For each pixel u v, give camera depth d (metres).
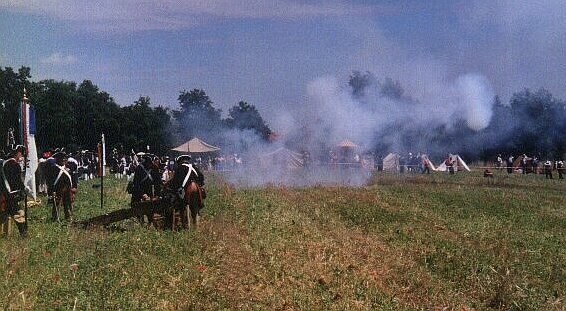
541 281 14.12
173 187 17.52
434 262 15.44
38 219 19.06
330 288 12.25
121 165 51.44
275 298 11.23
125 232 16.05
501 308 12.39
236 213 20.72
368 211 23.62
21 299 10.01
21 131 23.75
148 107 94.00
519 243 18.14
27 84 87.38
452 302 12.21
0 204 15.43
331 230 19.36
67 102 89.81
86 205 23.50
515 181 43.38
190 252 14.28
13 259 12.23
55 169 19.11
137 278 11.59
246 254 14.34
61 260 12.57
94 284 10.95
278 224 18.91
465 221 22.39
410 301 12.17
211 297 10.96
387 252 16.25
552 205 28.70
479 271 14.48
